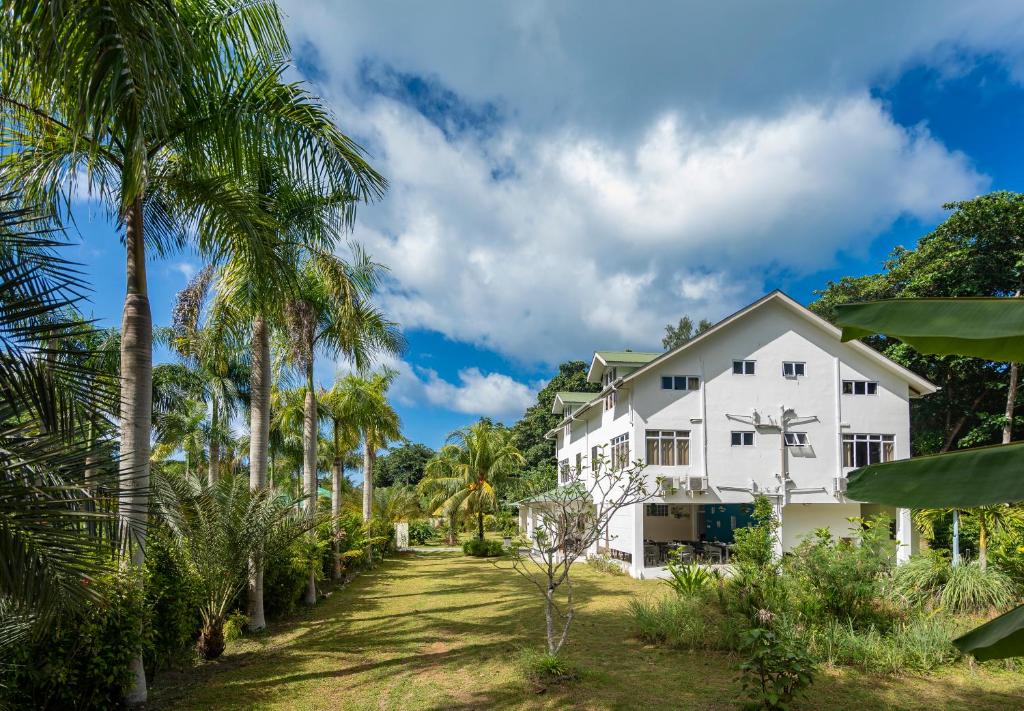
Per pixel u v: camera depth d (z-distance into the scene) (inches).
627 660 394.0
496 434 1359.5
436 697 335.0
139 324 326.0
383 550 1149.7
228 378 1036.5
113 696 312.5
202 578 416.5
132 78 221.5
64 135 306.0
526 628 505.4
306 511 567.2
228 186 355.6
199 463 1234.6
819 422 870.4
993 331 73.7
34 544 173.8
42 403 199.3
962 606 454.3
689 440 847.7
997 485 75.3
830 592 428.8
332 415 871.7
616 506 442.0
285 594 566.3
